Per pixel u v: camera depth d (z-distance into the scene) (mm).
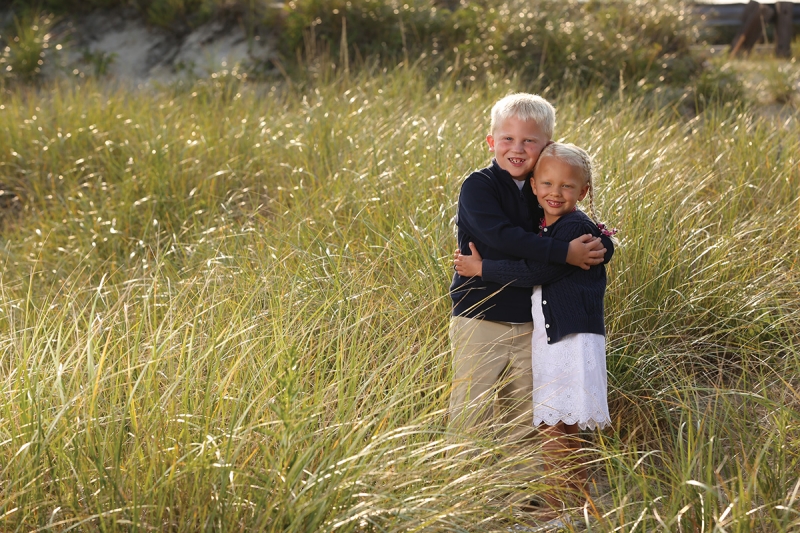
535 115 3912
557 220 3898
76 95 10500
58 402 3572
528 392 3990
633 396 4508
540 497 3760
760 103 11469
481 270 3906
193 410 3525
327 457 3213
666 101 10953
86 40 13945
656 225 5477
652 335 4934
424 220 5594
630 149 6961
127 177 8031
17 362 3990
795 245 5852
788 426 3961
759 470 3623
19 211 8414
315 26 12812
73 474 3164
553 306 3803
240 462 3340
